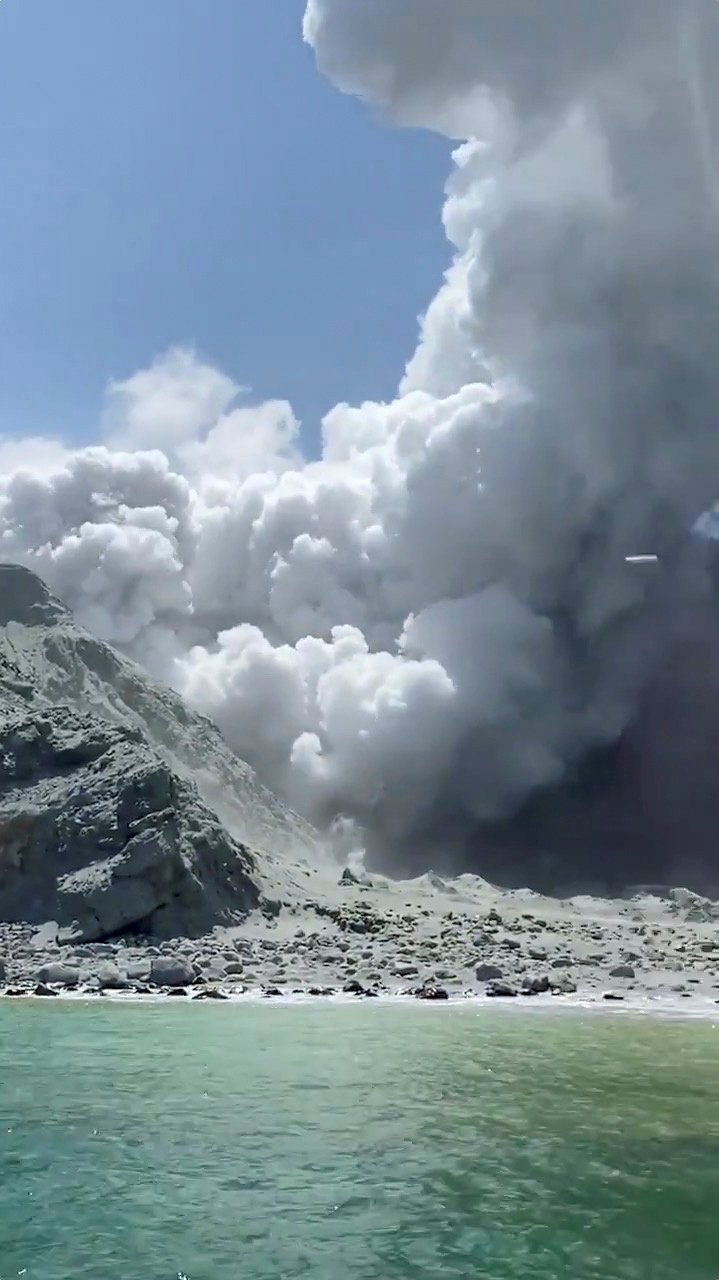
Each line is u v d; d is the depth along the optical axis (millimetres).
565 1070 16781
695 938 37688
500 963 30281
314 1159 12047
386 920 36312
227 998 24781
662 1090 15461
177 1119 13562
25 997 24625
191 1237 9797
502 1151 12453
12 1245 9609
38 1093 14852
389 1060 17422
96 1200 10719
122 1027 20359
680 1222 10266
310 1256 9391
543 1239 9828
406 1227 10102
